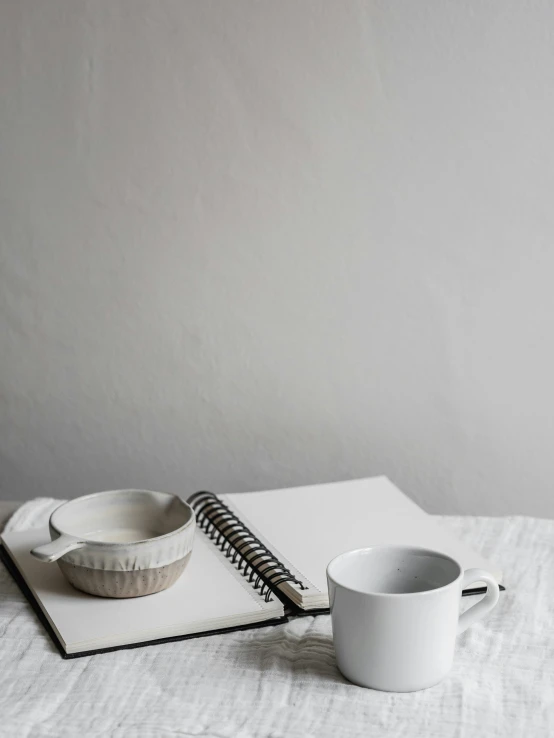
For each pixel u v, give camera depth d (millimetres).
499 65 993
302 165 1033
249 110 1024
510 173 1017
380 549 612
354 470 1122
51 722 540
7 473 1158
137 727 532
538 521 861
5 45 1030
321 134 1022
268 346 1091
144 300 1091
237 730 530
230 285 1076
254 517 820
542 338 1059
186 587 696
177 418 1126
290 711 550
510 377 1075
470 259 1044
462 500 1119
